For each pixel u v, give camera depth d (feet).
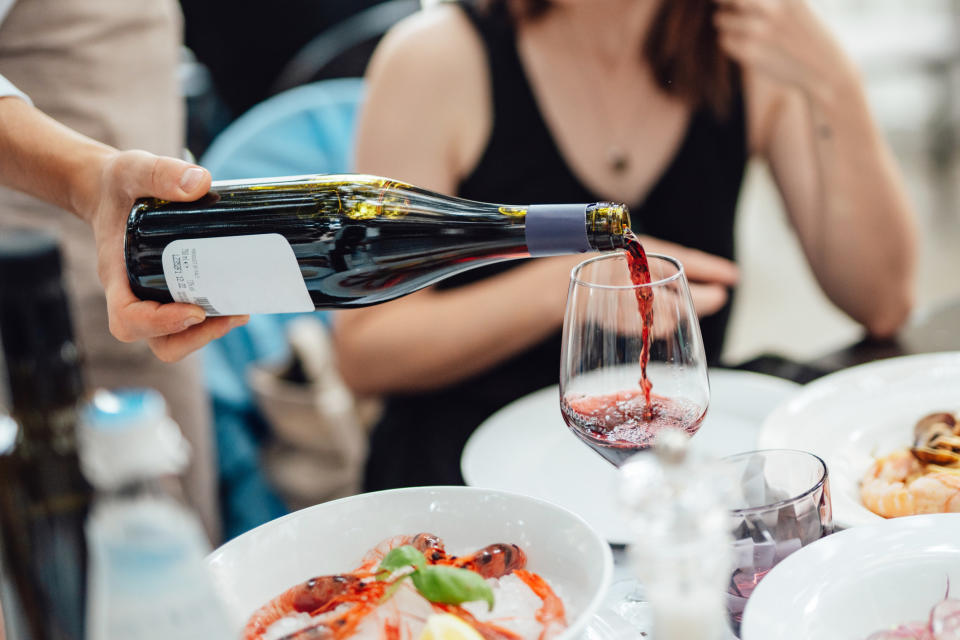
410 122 5.28
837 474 2.78
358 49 7.55
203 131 9.14
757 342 11.11
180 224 2.74
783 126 5.44
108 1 5.52
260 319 6.47
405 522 2.39
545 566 2.24
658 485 1.42
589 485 3.10
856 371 3.24
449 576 2.02
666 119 5.32
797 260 13.32
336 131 6.38
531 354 5.17
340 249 2.74
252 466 6.37
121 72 5.64
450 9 5.54
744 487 2.28
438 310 5.16
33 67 5.42
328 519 2.38
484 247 2.70
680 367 2.50
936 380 3.18
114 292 2.81
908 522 2.26
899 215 5.14
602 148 5.35
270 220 2.73
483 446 3.42
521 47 5.29
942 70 17.16
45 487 2.21
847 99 5.10
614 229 2.39
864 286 5.22
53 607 2.21
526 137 5.34
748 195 15.90
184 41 10.66
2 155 3.26
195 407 5.91
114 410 1.46
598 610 2.22
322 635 2.00
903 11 17.70
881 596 2.11
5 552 2.23
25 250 2.21
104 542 1.50
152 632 1.50
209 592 1.55
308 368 6.04
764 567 2.20
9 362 2.22
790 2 5.04
